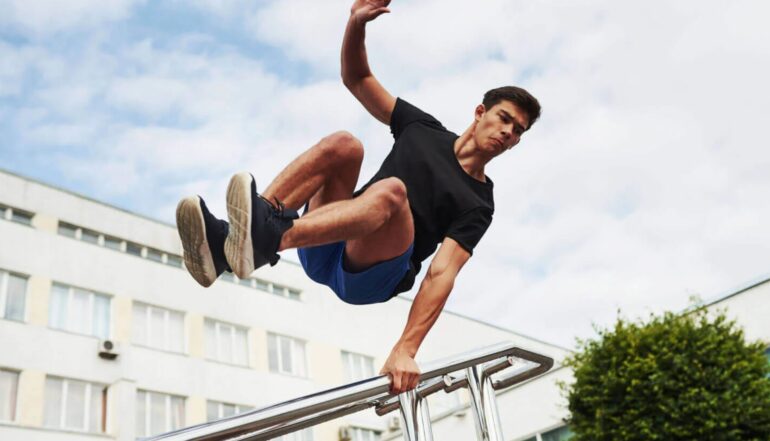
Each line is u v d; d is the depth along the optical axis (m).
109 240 18.89
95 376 16.73
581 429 11.02
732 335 10.73
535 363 2.52
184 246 2.05
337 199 2.43
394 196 2.25
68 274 17.36
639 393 10.38
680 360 10.27
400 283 2.68
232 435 1.87
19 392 15.60
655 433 10.13
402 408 2.25
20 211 17.45
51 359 16.23
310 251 2.67
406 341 2.37
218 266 2.07
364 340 22.89
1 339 15.71
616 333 10.91
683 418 10.04
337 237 2.17
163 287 19.02
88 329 17.31
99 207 18.75
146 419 17.34
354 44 2.67
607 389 10.63
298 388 20.53
